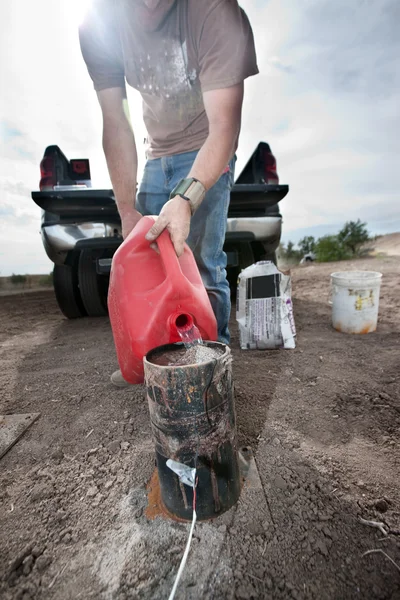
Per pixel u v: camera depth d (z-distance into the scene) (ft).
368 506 2.69
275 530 2.52
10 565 2.38
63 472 3.33
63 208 7.18
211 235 4.91
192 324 2.92
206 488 2.55
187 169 4.91
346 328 7.09
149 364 2.43
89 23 4.07
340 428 3.79
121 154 4.48
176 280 2.78
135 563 2.34
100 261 8.18
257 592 2.11
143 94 4.53
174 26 3.73
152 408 2.52
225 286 5.31
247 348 6.40
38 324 10.21
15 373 6.01
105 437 3.88
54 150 8.43
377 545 2.38
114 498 2.95
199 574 2.23
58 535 2.61
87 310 9.85
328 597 2.07
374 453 3.34
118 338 3.15
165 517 2.69
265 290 6.33
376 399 4.31
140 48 4.02
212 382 2.43
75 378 5.60
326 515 2.63
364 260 26.14
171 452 2.49
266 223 8.04
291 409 4.23
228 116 3.43
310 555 2.33
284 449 3.46
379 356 5.67
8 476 3.33
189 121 4.62
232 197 7.40
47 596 2.18
